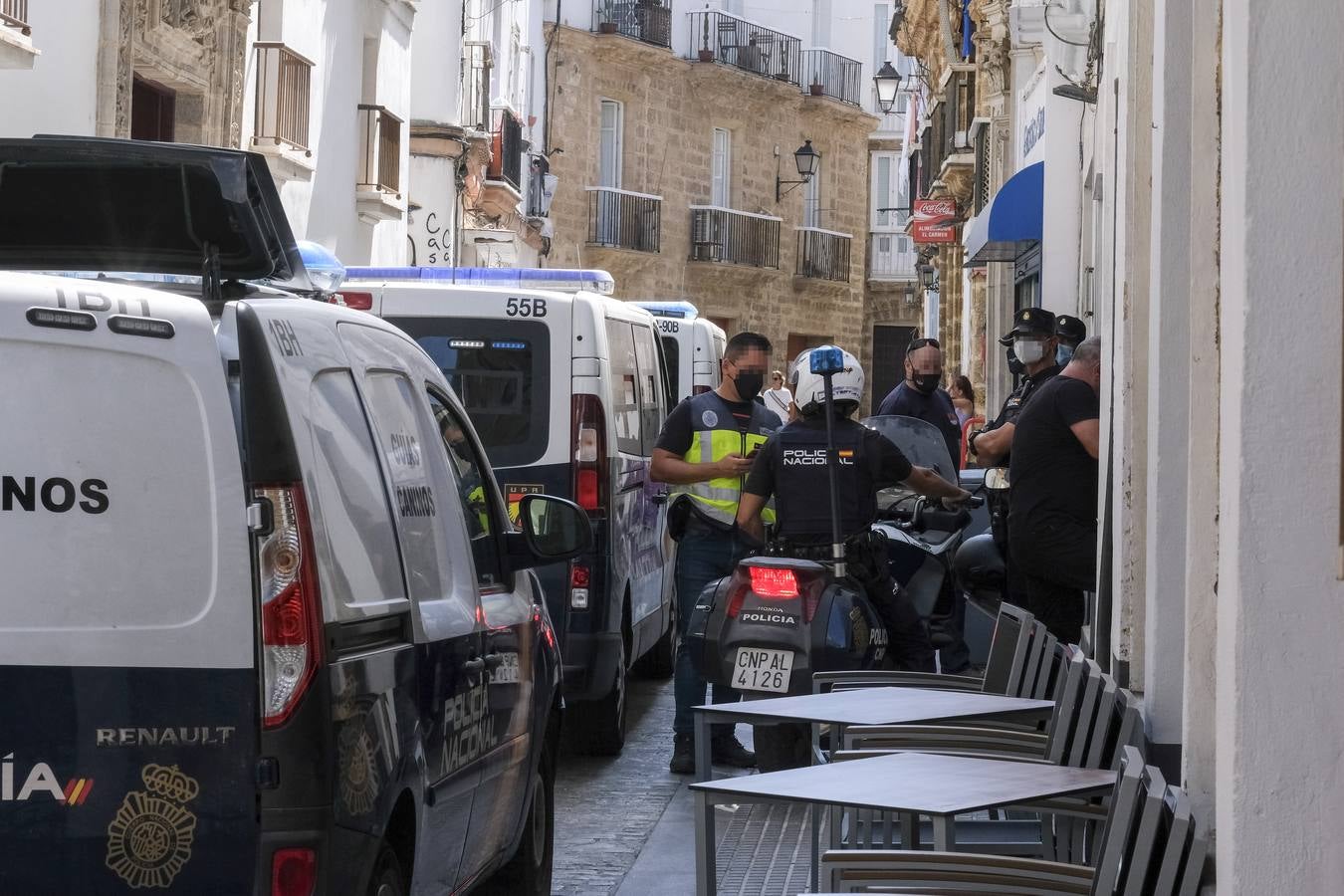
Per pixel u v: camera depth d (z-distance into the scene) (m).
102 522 4.79
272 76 24.84
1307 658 4.43
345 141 28.72
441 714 6.05
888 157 66.25
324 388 5.48
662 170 57.06
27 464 4.76
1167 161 6.83
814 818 7.22
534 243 50.34
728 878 8.95
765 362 12.07
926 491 11.10
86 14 18.84
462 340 12.27
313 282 7.73
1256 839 4.45
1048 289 18.48
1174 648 6.91
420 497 6.36
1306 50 4.46
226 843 4.85
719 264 58.47
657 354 15.62
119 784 4.80
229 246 7.34
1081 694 6.66
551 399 12.21
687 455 12.03
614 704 12.55
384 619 5.54
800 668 10.55
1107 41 10.18
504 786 7.09
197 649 4.84
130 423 4.82
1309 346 4.45
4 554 4.75
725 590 10.87
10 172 7.05
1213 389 5.67
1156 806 4.77
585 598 12.17
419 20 37.44
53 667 4.76
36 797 4.77
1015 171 26.84
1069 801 5.72
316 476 5.15
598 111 54.72
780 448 11.05
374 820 5.26
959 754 6.38
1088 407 9.89
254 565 4.91
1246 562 4.46
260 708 4.88
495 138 43.56
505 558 7.52
